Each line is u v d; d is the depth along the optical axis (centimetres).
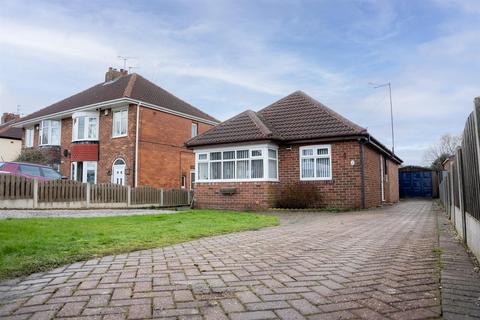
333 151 1641
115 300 338
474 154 490
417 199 3050
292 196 1648
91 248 586
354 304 328
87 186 1639
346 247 629
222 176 1809
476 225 502
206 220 1071
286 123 1844
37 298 343
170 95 2936
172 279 412
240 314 304
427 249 602
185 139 2734
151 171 2433
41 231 736
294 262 505
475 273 423
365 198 1627
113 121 2488
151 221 1028
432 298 341
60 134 2828
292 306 323
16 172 1533
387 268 465
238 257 539
